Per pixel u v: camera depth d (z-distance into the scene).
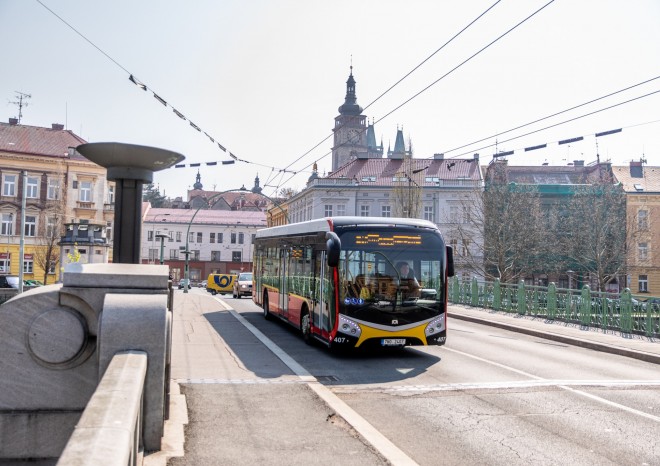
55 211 53.78
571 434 7.18
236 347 13.36
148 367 5.32
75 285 5.73
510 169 63.38
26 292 5.99
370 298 12.51
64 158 55.12
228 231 92.81
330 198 59.91
